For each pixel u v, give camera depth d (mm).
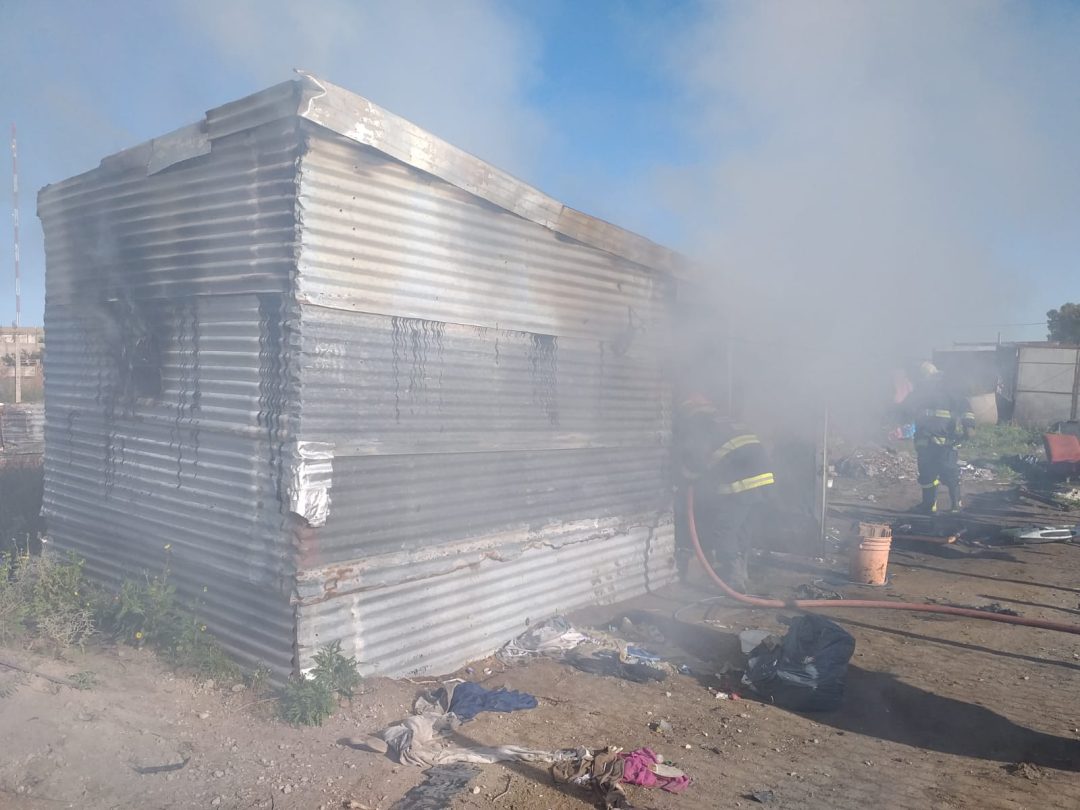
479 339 4949
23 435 10016
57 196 5297
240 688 4211
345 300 4141
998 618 5977
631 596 6578
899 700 4641
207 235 4363
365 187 4203
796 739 4109
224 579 4434
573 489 5852
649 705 4484
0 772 3156
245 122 4066
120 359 5020
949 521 10195
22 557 5203
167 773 3363
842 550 8633
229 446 4332
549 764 3648
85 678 3988
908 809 3414
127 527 5000
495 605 5203
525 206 5066
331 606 4180
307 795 3281
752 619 6148
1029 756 3957
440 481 4766
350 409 4211
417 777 3480
